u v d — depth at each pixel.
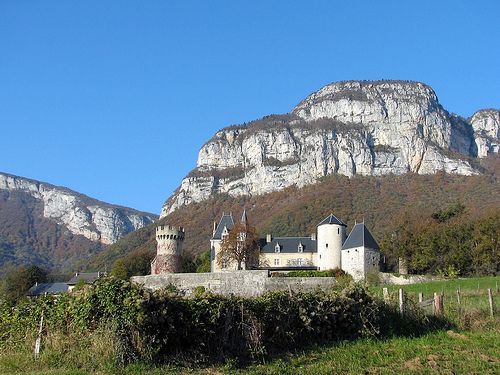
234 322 21.00
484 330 26.73
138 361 18.52
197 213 194.50
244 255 84.44
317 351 22.12
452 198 150.12
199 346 19.98
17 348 21.55
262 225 145.62
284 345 22.30
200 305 20.52
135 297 19.27
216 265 86.00
